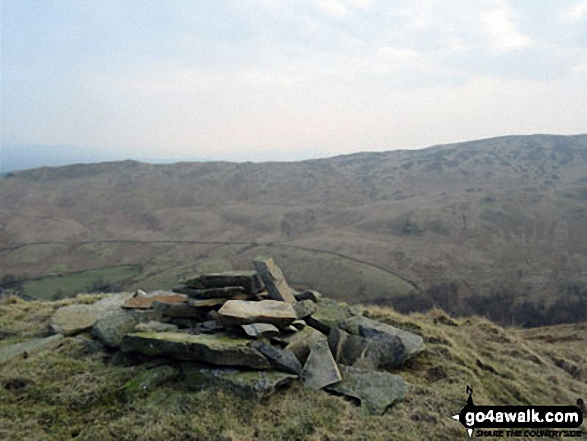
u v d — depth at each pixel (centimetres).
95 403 595
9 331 865
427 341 915
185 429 534
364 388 658
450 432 577
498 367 844
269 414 578
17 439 511
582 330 1398
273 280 929
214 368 655
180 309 855
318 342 738
